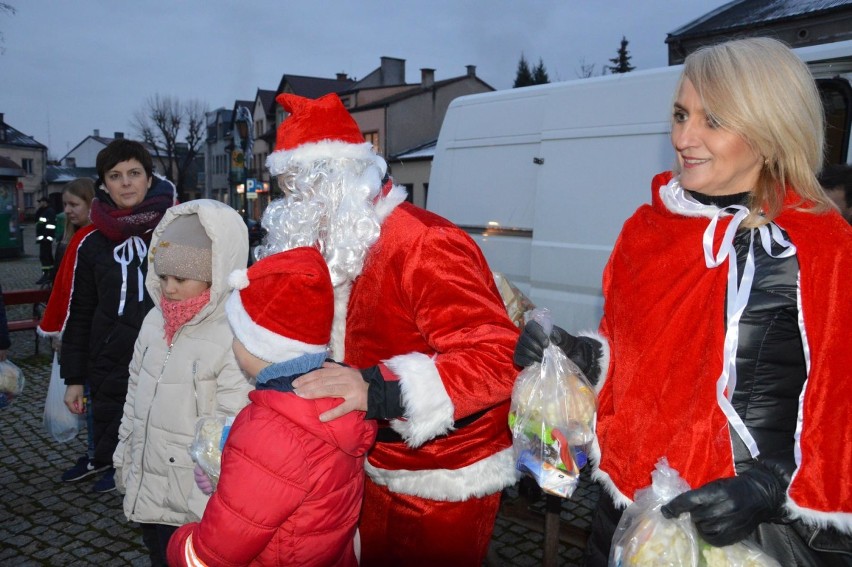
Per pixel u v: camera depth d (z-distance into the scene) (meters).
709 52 1.33
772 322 1.27
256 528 1.38
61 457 4.59
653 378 1.39
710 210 1.37
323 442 1.43
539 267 4.50
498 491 1.87
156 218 3.10
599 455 1.54
